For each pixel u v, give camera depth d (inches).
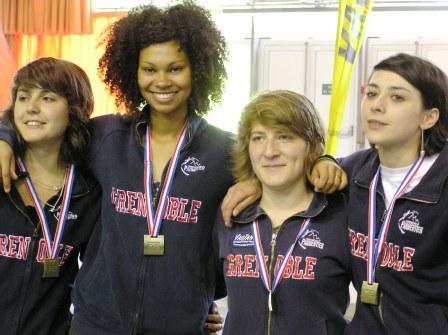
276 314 62.5
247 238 66.5
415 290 59.9
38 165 75.2
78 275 74.2
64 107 72.5
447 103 61.3
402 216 60.8
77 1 219.0
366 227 63.4
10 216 72.0
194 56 72.6
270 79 193.6
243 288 64.7
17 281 71.6
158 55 69.5
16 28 223.6
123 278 68.8
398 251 60.6
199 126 74.3
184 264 68.9
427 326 58.9
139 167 72.1
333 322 62.9
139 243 69.2
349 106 182.5
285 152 64.1
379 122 60.8
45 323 73.0
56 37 222.8
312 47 190.4
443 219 58.9
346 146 184.1
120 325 68.1
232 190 68.6
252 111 66.0
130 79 75.6
